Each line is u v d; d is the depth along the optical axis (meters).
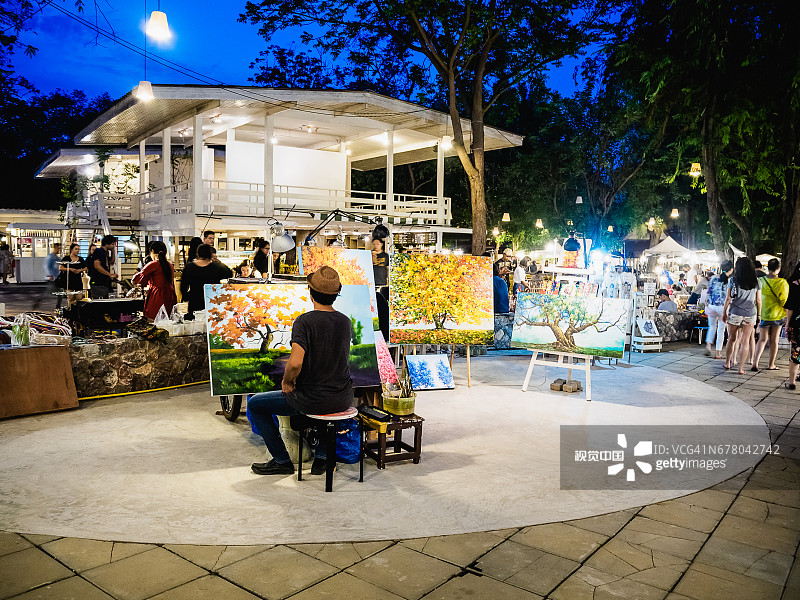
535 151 37.88
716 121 16.92
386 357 6.80
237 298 5.59
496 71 20.83
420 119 18.97
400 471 5.16
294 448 5.22
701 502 4.59
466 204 38.34
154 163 21.98
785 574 3.50
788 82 15.54
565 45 18.95
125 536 3.78
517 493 4.68
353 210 19.34
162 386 7.98
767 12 15.16
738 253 18.27
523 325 8.73
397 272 8.45
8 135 43.34
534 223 37.00
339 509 4.29
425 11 17.66
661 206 39.66
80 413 6.76
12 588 3.15
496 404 7.67
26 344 6.86
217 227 16.64
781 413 7.53
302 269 7.11
